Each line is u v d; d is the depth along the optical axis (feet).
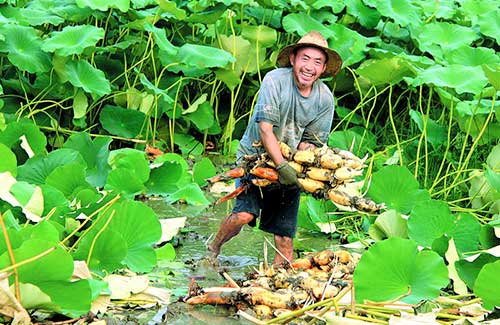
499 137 21.13
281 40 27.09
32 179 17.43
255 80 26.30
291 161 14.11
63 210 15.10
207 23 24.06
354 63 24.45
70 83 22.98
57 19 22.65
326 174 13.89
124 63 24.86
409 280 12.81
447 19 29.09
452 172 20.25
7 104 23.00
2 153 16.70
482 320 12.47
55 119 23.41
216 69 23.95
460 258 14.32
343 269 14.29
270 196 15.11
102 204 15.03
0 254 12.34
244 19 26.58
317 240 17.83
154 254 14.14
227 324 12.47
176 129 25.36
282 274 13.46
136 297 13.35
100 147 19.19
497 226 15.39
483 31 25.68
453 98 20.31
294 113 14.44
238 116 26.45
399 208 17.60
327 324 11.84
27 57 21.29
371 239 17.44
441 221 15.60
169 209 19.40
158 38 22.33
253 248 16.85
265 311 12.87
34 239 11.62
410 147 23.29
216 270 15.20
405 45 27.40
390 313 12.52
